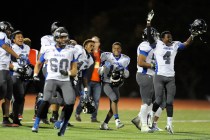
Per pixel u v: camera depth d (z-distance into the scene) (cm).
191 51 8462
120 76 3114
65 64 2580
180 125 3581
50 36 3092
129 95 8300
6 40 2950
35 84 3275
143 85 3006
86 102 2986
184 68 8544
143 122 3022
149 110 3119
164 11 8494
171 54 2944
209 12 8550
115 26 8694
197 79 8612
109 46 8519
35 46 8750
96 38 3681
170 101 2931
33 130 2711
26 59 3209
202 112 5188
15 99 3127
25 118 3812
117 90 3186
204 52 8488
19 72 3052
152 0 8575
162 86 2947
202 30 2967
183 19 8481
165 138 2648
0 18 8644
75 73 2578
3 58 2970
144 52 2961
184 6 8525
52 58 2584
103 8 9169
